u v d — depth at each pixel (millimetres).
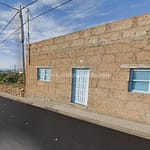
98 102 10875
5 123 8594
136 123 8539
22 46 18812
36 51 17094
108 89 10320
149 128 7688
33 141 6348
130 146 6008
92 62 11352
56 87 14586
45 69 16156
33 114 10617
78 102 12680
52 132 7320
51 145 6012
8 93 22797
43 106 13312
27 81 18609
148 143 6277
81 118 9734
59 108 12125
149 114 8406
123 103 9523
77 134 7098
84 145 6039
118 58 9836
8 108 12547
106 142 6324
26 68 18859
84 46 11953
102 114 10492
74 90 13031
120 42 9719
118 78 9812
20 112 11172
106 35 10469
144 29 8648
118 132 7410
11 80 30766
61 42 14000
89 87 11516
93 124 8578
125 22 9469
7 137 6711
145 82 8820
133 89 9312
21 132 7285
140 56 8828
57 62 14461
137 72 9164
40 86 16562
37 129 7680
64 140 6457
